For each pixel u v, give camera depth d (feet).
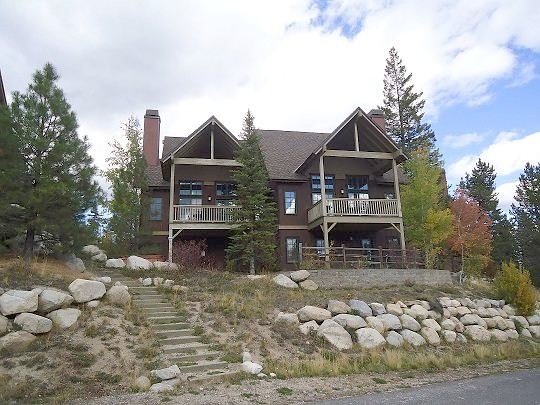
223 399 28.09
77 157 48.55
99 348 34.04
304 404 27.61
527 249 128.16
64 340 34.01
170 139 97.04
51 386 28.50
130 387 29.68
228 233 79.87
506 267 72.08
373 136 82.58
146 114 93.97
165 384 30.19
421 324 53.98
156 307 45.19
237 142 77.61
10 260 45.42
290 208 83.97
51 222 45.75
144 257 69.10
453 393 30.96
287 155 92.84
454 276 76.28
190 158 76.84
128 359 33.55
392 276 65.92
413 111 153.69
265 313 47.47
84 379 29.91
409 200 85.97
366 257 72.13
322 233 84.79
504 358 48.80
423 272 68.95
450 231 84.79
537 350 53.31
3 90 67.31
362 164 90.94
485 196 147.84
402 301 57.57
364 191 89.66
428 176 87.81
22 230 45.06
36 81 49.32
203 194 85.20
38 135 46.83
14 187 44.11
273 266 74.08
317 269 64.13
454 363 44.04
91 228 50.75
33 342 32.89
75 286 40.09
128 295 43.96
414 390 32.14
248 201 70.18
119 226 69.87
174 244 75.56
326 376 36.17
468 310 61.36
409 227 85.81
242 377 33.27
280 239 81.76
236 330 42.60
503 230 135.13
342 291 59.06
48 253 51.55
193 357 35.76
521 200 154.20
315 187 87.51
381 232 88.84
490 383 34.99
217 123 78.33
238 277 60.64
